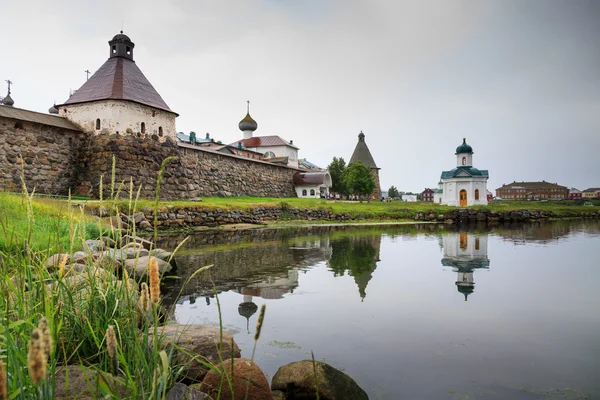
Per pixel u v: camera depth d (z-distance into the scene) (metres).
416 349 4.62
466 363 4.21
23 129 22.55
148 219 20.89
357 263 11.13
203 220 24.70
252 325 5.48
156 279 2.17
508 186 137.38
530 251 14.30
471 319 5.82
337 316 5.94
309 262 11.14
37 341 1.14
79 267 4.97
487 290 7.79
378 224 31.44
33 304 2.88
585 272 9.85
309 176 53.53
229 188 37.91
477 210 41.22
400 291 7.64
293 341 4.87
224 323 5.55
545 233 23.31
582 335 5.11
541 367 4.12
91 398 2.63
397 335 5.11
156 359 2.18
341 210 35.81
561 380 3.82
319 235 20.38
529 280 8.84
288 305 6.57
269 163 46.19
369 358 4.34
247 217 27.97
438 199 93.75
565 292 7.63
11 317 2.71
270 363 4.20
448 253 13.59
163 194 27.05
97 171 24.67
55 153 24.11
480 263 11.34
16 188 21.88
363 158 92.06
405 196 144.50
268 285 8.09
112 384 2.42
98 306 3.31
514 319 5.86
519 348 4.66
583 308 6.43
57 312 2.95
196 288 7.75
